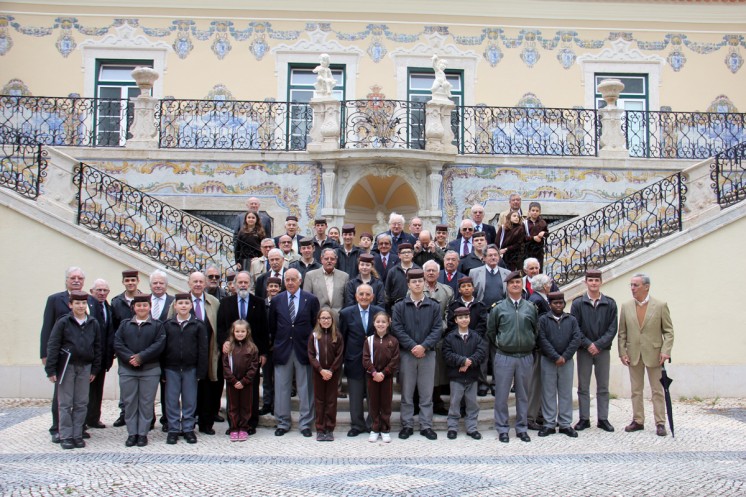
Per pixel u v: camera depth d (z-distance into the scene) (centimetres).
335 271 900
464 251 1001
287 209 1393
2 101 1590
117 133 1648
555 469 672
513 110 1620
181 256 1145
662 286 1079
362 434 841
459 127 1611
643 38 1755
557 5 1748
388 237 963
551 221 1447
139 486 610
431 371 830
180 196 1391
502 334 823
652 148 1634
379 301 867
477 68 1731
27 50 1673
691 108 1742
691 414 959
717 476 644
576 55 1745
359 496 580
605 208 1167
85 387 777
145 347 785
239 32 1712
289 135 1460
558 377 844
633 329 860
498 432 818
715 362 1073
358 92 1717
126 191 1349
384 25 1733
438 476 644
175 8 1708
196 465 686
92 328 781
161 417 888
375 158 1360
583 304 867
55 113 1617
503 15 1744
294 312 845
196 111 1462
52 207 1129
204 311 843
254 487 607
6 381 1063
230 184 1397
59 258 1080
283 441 805
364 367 814
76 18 1689
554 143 1564
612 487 610
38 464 685
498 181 1418
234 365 808
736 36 1758
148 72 1428
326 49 1720
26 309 1073
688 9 1758
